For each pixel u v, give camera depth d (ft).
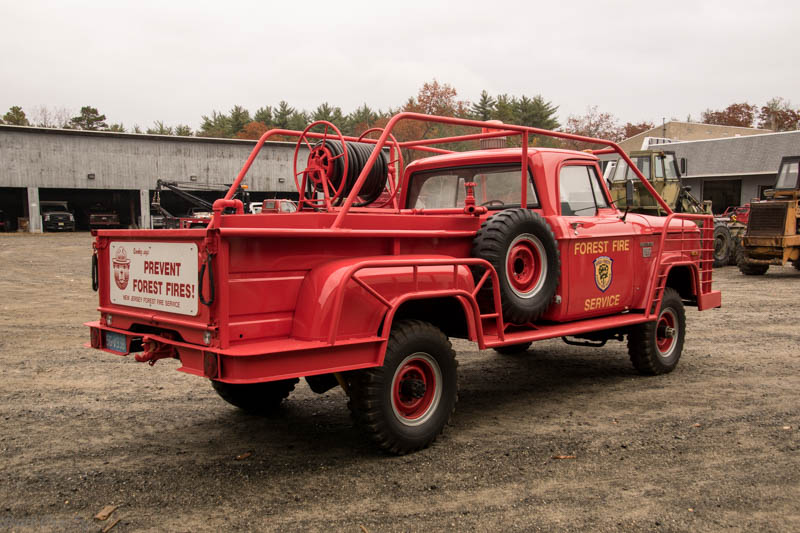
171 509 10.80
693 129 167.73
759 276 51.31
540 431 14.99
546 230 16.08
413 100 180.24
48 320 29.50
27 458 13.14
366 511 10.73
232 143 129.90
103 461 13.01
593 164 19.74
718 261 57.72
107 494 11.41
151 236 12.61
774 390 18.66
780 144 110.83
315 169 16.58
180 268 12.03
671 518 10.46
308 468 12.65
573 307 17.39
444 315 15.35
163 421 15.69
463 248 15.52
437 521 10.36
